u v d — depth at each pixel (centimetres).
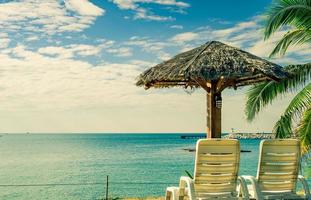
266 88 1103
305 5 980
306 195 607
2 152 8181
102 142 12800
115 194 2858
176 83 811
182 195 605
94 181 3869
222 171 576
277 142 585
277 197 596
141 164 5641
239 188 607
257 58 727
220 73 670
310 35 1029
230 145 571
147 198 1269
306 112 1002
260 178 589
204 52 716
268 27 998
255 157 6462
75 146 10331
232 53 713
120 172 4734
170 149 8719
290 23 1014
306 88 1015
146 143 11781
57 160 6288
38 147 10012
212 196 579
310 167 1024
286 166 598
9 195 2900
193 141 13562
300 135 1000
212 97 719
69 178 4134
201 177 573
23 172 4731
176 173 4634
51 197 2755
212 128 714
